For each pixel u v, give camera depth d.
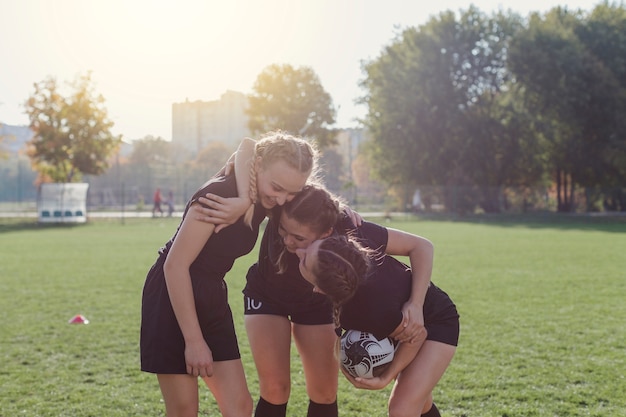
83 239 23.59
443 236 24.45
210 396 5.30
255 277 4.17
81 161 40.03
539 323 7.96
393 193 44.16
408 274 3.60
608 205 44.31
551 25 44.19
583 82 42.41
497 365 6.04
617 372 5.76
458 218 40.41
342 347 3.51
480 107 44.00
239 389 3.45
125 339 7.32
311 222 3.26
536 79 42.81
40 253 17.89
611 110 42.97
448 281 11.80
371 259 3.44
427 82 42.78
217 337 3.44
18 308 9.28
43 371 6.00
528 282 11.65
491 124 42.84
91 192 58.69
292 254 3.80
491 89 44.66
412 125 43.31
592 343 6.89
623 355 6.37
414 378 3.40
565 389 5.30
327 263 3.12
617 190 43.38
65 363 6.29
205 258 3.41
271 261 3.89
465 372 5.81
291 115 65.38
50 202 35.75
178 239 3.26
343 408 4.96
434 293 3.67
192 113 139.38
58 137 39.41
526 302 9.50
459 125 43.03
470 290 10.70
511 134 42.66
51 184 35.78
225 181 3.33
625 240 22.09
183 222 3.30
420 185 45.34
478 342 6.97
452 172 44.69
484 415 4.71
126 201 61.00
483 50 43.91
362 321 3.38
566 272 13.11
